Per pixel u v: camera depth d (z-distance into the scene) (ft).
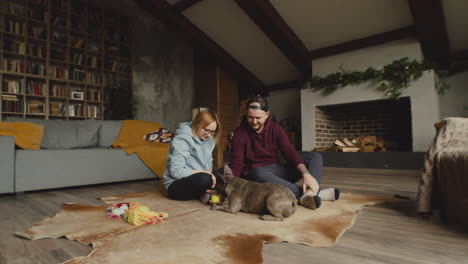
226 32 19.62
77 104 17.21
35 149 8.52
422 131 13.52
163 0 18.43
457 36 14.11
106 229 4.43
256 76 23.09
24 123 8.86
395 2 13.73
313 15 15.98
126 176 10.28
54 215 5.56
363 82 15.31
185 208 5.88
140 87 20.17
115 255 3.39
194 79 23.95
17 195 7.93
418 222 4.88
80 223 4.80
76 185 9.09
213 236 4.04
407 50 14.83
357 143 16.34
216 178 5.99
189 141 6.66
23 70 14.84
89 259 3.27
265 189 5.09
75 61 16.81
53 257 3.43
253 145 6.77
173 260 3.22
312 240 3.90
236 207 5.39
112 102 17.80
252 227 4.47
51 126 10.48
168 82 22.02
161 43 21.72
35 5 15.58
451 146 4.95
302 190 5.97
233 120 23.50
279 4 15.92
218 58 21.56
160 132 12.53
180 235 4.10
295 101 22.12
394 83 14.30
